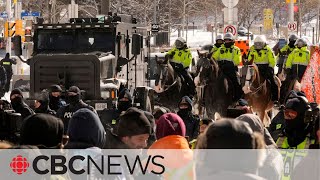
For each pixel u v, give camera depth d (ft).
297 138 28.07
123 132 21.70
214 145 15.58
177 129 22.58
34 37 66.80
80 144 20.85
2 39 209.77
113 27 65.46
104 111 49.62
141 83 73.67
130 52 69.46
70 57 61.26
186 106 43.83
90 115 21.43
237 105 34.86
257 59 71.05
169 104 70.49
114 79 63.82
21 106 43.83
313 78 51.44
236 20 111.34
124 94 48.88
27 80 70.54
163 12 261.24
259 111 70.03
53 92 50.08
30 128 19.02
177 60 71.67
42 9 217.77
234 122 15.79
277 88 71.41
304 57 73.46
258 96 69.46
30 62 62.44
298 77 73.20
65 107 45.16
